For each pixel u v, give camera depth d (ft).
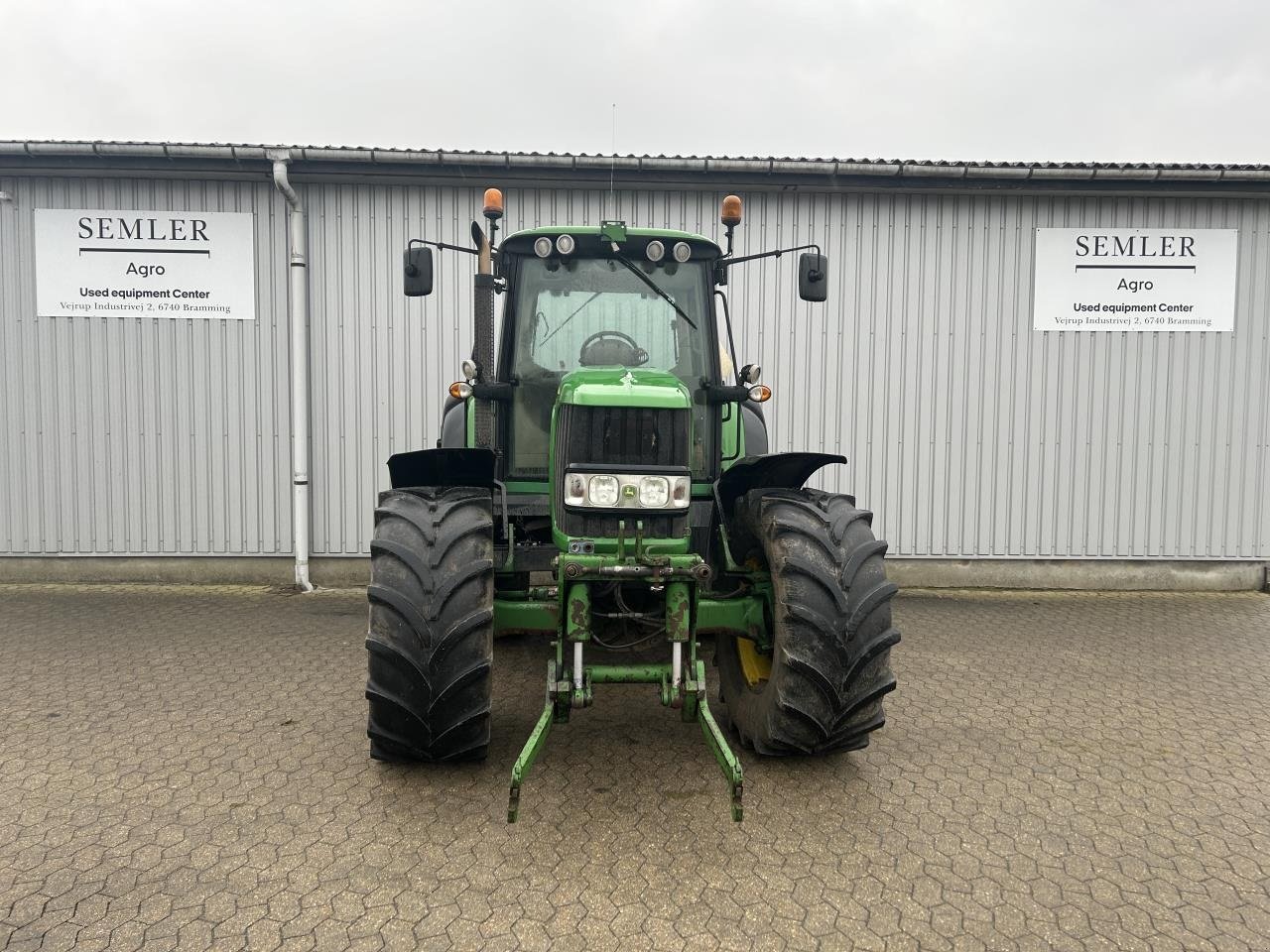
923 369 24.43
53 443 23.65
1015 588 24.88
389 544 10.34
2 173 22.81
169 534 23.89
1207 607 22.70
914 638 19.24
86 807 10.31
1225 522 24.85
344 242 23.63
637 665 10.57
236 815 10.12
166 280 23.44
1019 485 24.67
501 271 13.96
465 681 10.02
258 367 23.72
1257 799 10.96
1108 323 24.47
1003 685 15.71
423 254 13.05
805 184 23.29
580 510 10.39
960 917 8.25
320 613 20.79
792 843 9.61
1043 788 11.19
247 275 23.56
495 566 11.67
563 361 13.60
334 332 23.77
